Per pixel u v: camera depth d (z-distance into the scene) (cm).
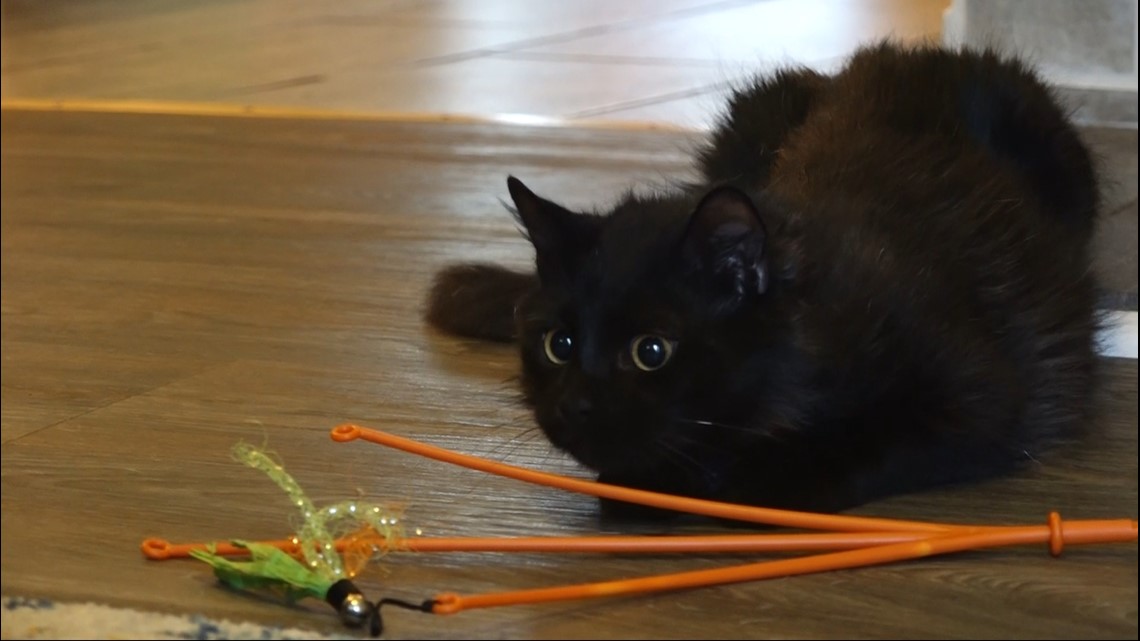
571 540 104
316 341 138
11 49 317
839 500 110
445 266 148
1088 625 100
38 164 216
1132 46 194
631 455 106
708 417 106
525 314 110
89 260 160
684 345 106
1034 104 131
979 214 120
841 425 110
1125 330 130
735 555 106
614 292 106
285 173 203
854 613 101
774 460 110
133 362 135
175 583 105
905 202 119
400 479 115
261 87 266
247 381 130
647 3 320
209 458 119
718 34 279
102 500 114
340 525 109
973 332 113
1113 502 111
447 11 332
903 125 129
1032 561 104
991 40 170
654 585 101
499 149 212
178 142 228
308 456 118
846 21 274
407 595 103
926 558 105
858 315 109
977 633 99
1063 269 123
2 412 127
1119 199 158
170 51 307
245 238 167
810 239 111
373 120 238
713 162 141
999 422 112
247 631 100
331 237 166
